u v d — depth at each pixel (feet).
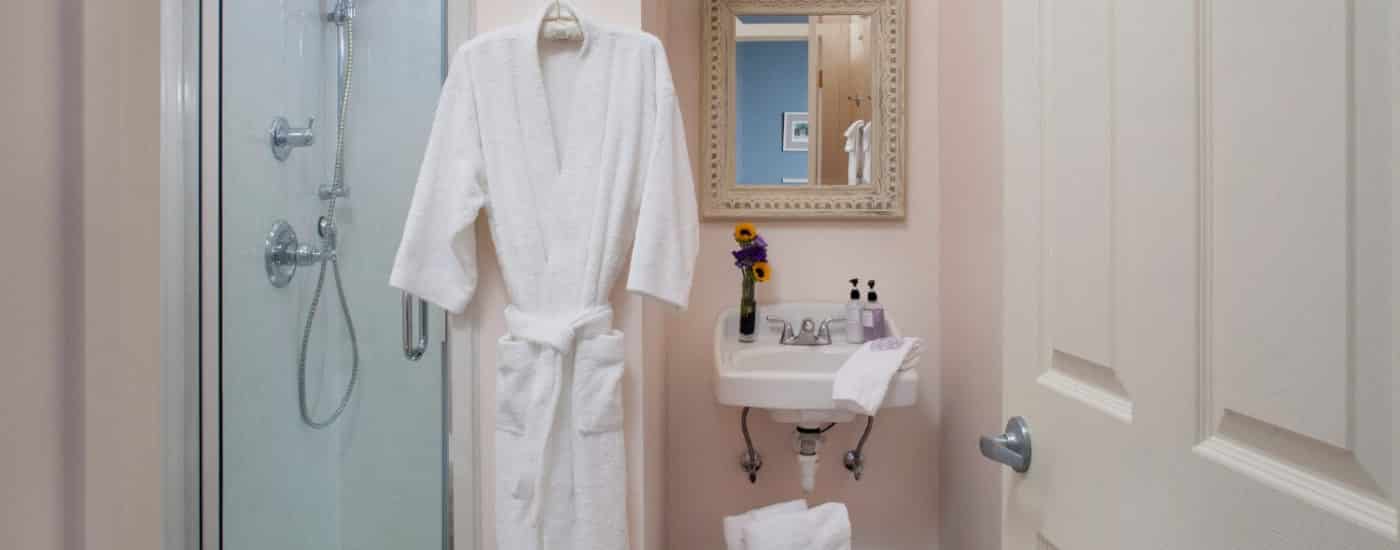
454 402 4.52
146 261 0.91
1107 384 2.03
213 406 4.25
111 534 0.86
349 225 5.46
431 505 5.17
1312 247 1.35
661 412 5.65
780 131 6.16
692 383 6.20
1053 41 2.31
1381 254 1.22
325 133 5.43
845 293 6.13
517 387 4.20
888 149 6.04
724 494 6.21
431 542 5.17
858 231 6.13
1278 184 1.43
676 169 4.28
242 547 4.63
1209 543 1.62
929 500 6.10
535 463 4.15
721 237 6.20
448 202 4.26
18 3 0.73
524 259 4.22
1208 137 1.63
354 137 5.45
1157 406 1.80
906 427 6.11
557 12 4.36
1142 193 1.85
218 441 4.30
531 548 4.17
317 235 5.37
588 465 4.17
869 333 5.77
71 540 0.81
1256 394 1.50
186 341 4.15
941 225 5.99
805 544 4.36
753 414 6.19
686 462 6.22
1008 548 2.62
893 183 6.03
